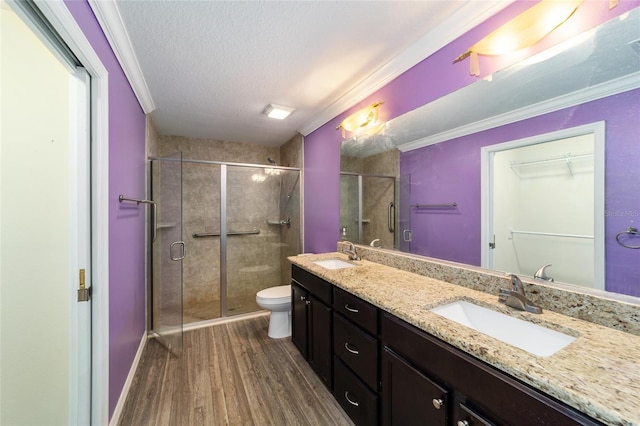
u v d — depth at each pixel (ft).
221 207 10.96
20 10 2.81
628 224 3.04
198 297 11.86
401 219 6.42
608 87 3.17
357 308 4.83
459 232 5.04
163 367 6.98
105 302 4.42
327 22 4.86
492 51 4.19
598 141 3.25
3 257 4.10
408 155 6.14
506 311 3.71
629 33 3.03
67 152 4.28
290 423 5.12
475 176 4.73
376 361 4.33
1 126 4.06
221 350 7.93
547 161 3.75
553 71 3.67
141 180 7.86
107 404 4.50
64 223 4.30
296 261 7.84
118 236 5.34
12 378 4.14
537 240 3.86
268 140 12.96
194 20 4.77
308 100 8.33
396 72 6.22
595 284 3.30
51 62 4.24
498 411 2.57
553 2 3.48
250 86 7.37
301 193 11.39
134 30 5.01
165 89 7.48
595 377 2.22
